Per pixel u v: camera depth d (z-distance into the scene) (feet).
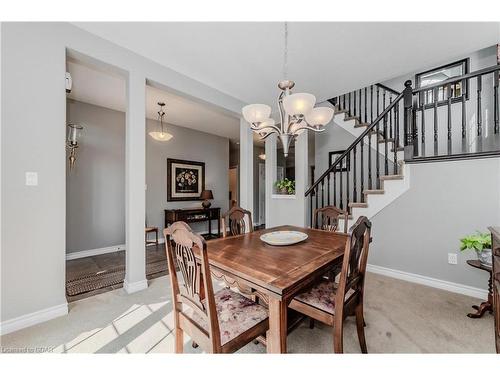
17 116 5.68
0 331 5.41
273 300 3.67
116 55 7.48
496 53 10.28
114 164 13.64
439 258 8.21
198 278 3.71
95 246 12.86
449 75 11.63
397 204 9.16
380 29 6.75
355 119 13.23
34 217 5.91
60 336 5.42
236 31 6.87
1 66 5.49
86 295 7.59
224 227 7.72
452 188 7.96
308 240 6.30
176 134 17.26
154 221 15.93
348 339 5.40
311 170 21.72
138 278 7.93
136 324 5.94
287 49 7.75
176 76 9.26
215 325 3.43
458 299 7.30
